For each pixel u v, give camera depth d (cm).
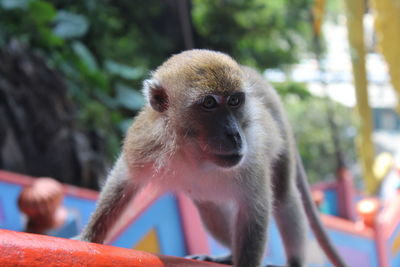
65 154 241
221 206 89
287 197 89
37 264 50
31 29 269
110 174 82
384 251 154
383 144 407
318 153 355
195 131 75
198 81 74
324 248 100
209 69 74
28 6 260
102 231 80
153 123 77
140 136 78
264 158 79
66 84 254
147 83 77
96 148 261
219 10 348
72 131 249
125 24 371
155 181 79
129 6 361
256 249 77
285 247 91
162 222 114
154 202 112
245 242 77
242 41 361
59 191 108
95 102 282
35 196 104
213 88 74
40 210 105
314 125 364
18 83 233
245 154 75
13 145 222
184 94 75
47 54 278
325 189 200
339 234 143
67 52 285
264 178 78
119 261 55
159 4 361
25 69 237
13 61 235
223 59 76
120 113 315
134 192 82
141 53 364
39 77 241
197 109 74
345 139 356
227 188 78
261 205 78
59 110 245
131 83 330
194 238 120
